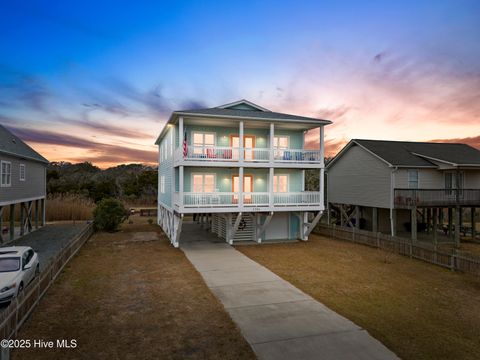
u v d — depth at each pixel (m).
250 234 21.14
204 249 17.97
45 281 9.98
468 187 24.62
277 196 19.06
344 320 8.35
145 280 11.81
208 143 20.00
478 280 12.27
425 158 23.58
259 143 21.11
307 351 6.71
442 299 10.13
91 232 22.69
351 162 26.33
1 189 17.56
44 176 27.06
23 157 20.17
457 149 26.64
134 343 6.95
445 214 37.97
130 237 22.00
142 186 57.72
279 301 9.77
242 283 11.63
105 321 8.09
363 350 6.79
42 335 7.25
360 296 10.33
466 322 8.37
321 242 20.39
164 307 9.14
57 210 32.81
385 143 26.00
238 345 6.93
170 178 21.36
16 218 31.17
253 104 21.52
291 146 21.69
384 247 17.88
